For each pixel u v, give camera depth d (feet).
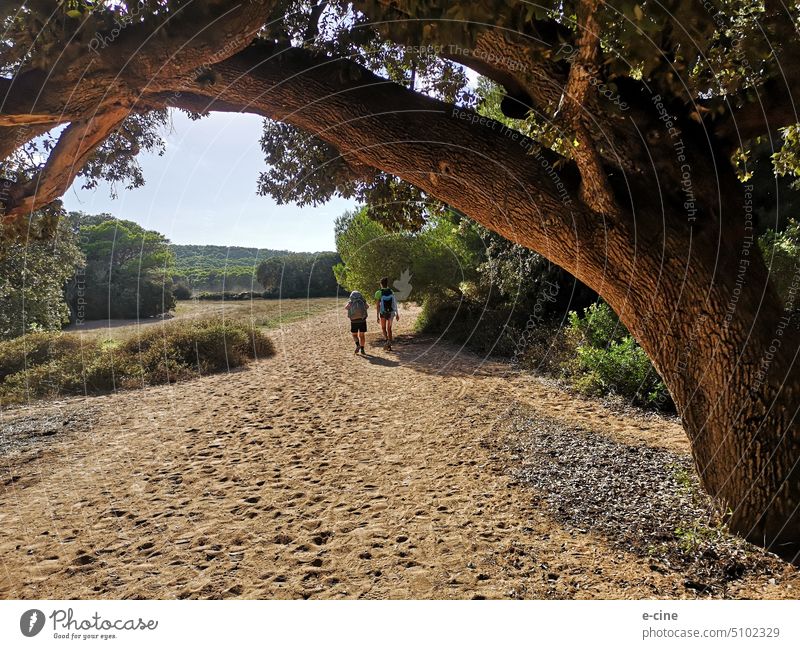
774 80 8.96
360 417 18.84
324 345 39.91
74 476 13.66
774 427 8.36
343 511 10.92
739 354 8.58
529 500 10.83
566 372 22.93
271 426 18.11
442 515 10.44
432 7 6.77
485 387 22.31
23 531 10.43
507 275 33.65
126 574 8.66
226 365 31.89
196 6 8.07
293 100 10.46
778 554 8.07
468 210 10.65
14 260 36.24
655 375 18.35
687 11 6.29
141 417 20.02
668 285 9.04
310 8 12.10
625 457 12.73
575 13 8.00
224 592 7.98
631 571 7.89
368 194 18.43
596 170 8.46
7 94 7.80
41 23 7.67
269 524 10.42
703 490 9.78
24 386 24.70
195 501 11.73
